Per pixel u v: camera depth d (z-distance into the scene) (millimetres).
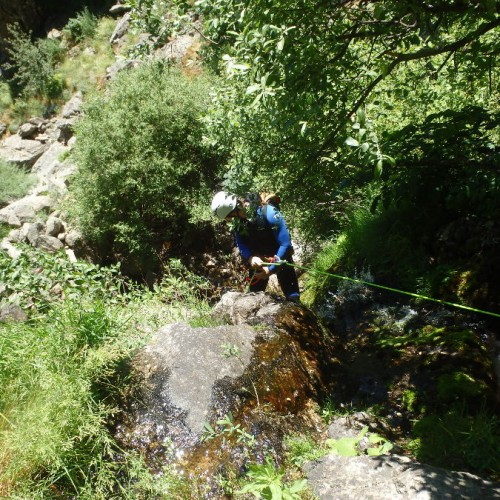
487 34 4445
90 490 2584
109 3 18750
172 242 10430
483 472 2682
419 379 3426
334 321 4641
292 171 4590
